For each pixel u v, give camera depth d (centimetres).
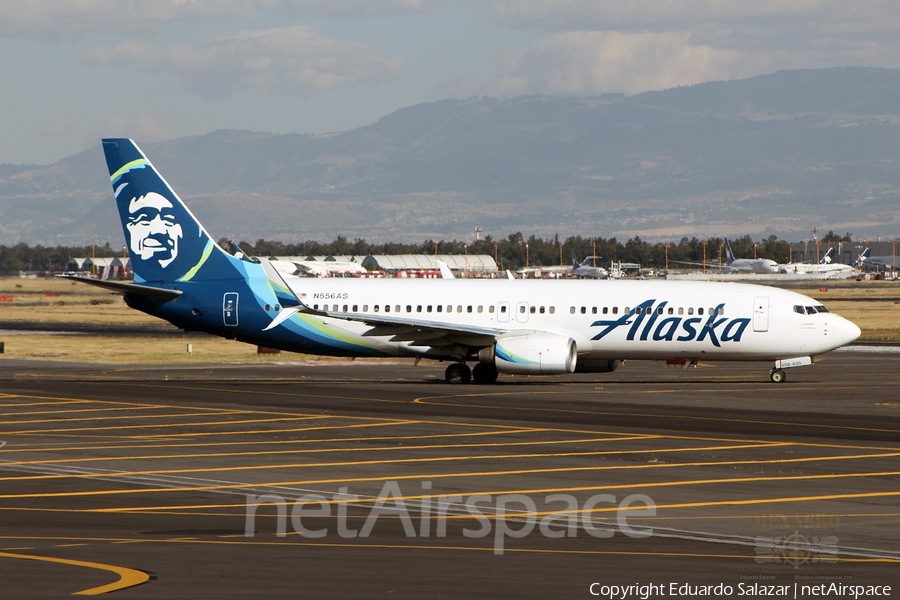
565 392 19062
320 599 6034
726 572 6819
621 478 10531
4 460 11544
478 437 13388
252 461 11500
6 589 6203
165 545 7456
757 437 13438
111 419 15100
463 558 7100
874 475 10762
